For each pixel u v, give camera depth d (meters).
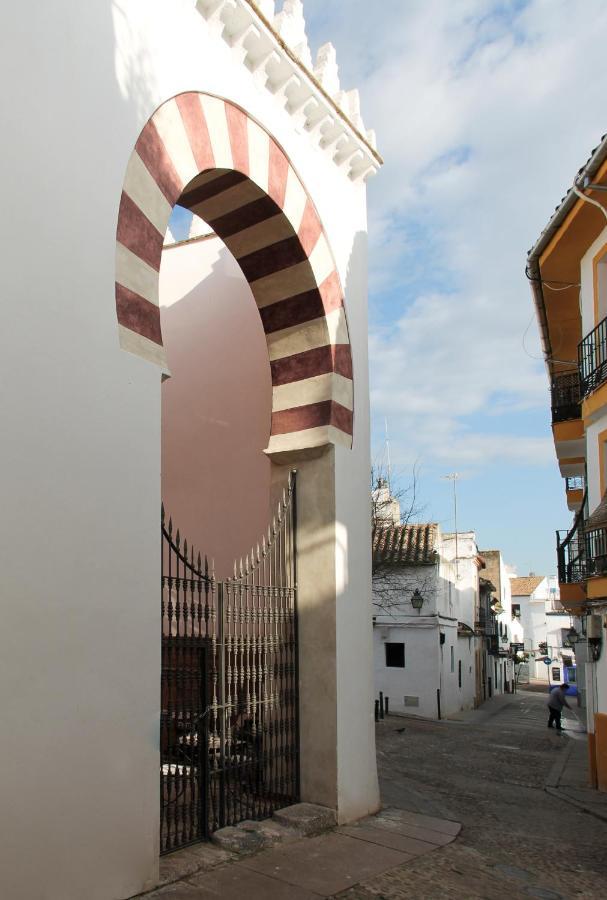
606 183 10.08
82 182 5.01
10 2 4.67
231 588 6.82
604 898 5.65
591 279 11.73
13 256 4.50
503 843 6.99
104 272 5.10
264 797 6.92
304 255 7.77
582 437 13.79
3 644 4.17
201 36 6.38
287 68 7.25
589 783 10.84
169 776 5.83
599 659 10.63
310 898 5.19
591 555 11.21
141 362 5.30
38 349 4.58
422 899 5.37
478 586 36.59
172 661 6.67
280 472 8.05
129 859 4.76
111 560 4.88
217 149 6.50
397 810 7.88
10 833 4.09
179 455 10.52
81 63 5.11
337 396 7.94
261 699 7.07
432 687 24.91
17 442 4.39
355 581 7.82
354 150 8.48
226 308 10.62
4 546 4.25
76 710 4.53
